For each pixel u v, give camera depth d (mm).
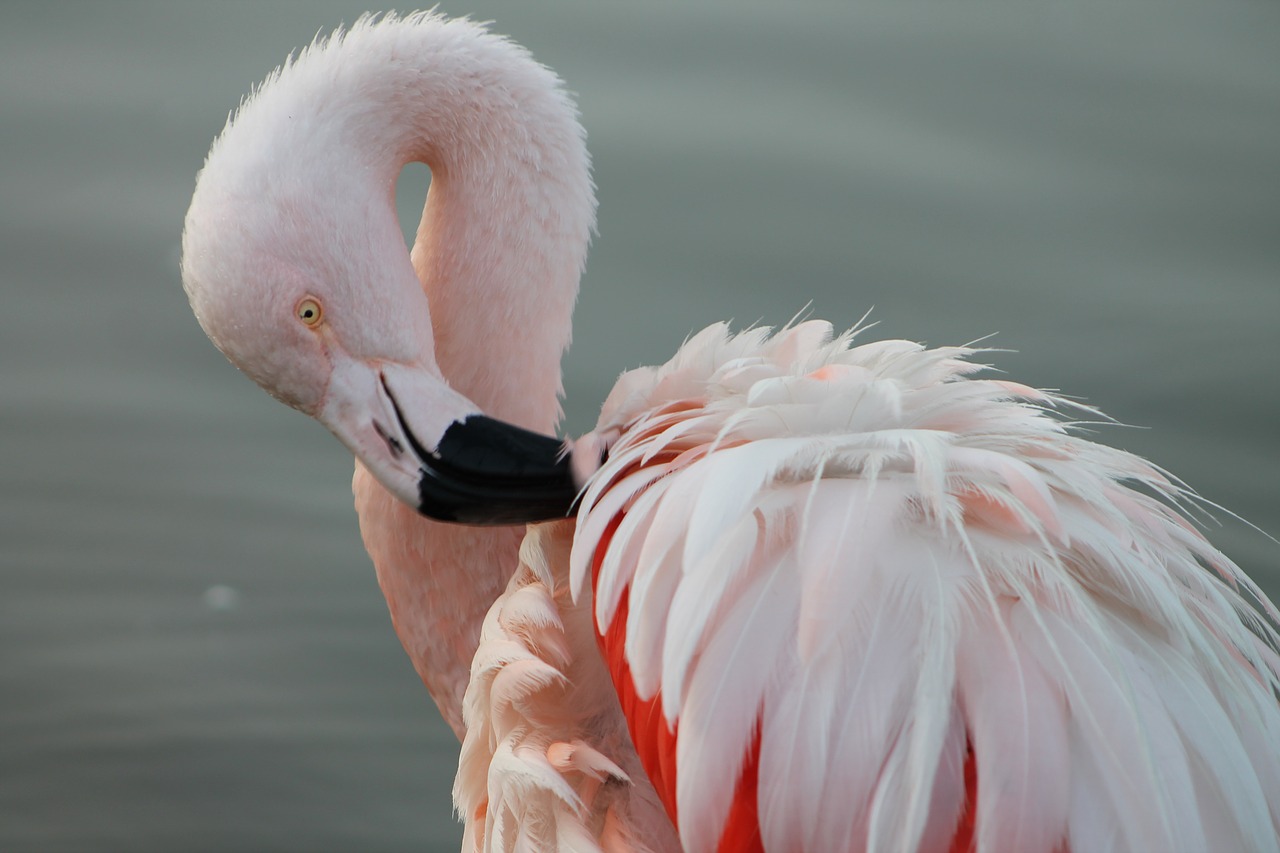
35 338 9312
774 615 3318
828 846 3195
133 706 7727
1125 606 3381
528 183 4484
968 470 3418
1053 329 8867
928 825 3141
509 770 3908
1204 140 9992
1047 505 3277
